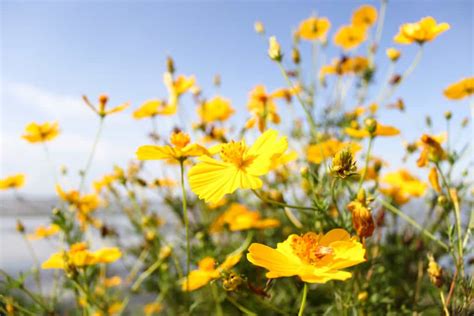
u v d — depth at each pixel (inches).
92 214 27.9
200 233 23.5
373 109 24.0
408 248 19.8
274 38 15.9
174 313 23.9
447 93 18.9
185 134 13.1
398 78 25.1
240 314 21.9
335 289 14.5
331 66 28.3
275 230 24.8
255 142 13.4
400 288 18.2
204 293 22.9
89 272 19.6
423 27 17.2
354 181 19.0
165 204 28.3
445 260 18.4
